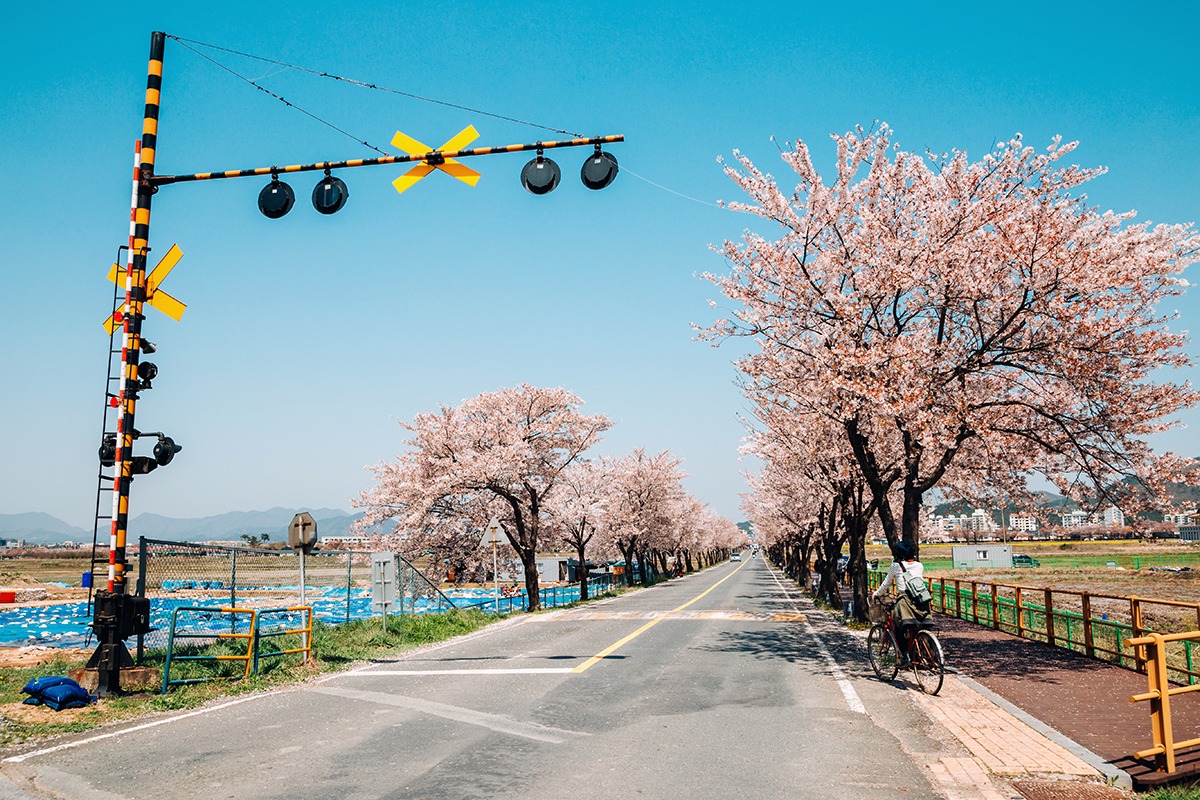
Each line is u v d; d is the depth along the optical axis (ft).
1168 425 45.83
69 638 74.95
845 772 22.16
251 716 30.63
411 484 109.81
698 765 22.85
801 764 23.00
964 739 26.04
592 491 156.97
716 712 30.73
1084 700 32.45
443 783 20.94
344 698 34.32
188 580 44.24
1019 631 55.47
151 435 35.81
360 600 103.50
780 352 56.08
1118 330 44.78
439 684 37.86
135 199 36.17
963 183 48.67
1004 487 55.42
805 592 135.95
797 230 53.16
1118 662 42.88
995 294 46.44
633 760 23.39
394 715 30.32
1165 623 88.38
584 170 32.32
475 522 117.80
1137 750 24.23
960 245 44.42
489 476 103.60
